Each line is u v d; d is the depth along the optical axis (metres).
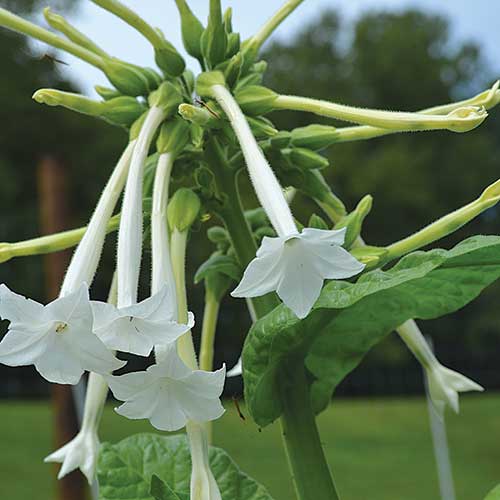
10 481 3.18
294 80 8.60
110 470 0.56
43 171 1.57
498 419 4.76
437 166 7.83
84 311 0.40
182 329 0.41
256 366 0.49
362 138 0.54
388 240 7.78
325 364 0.54
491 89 0.50
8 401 6.61
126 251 0.47
